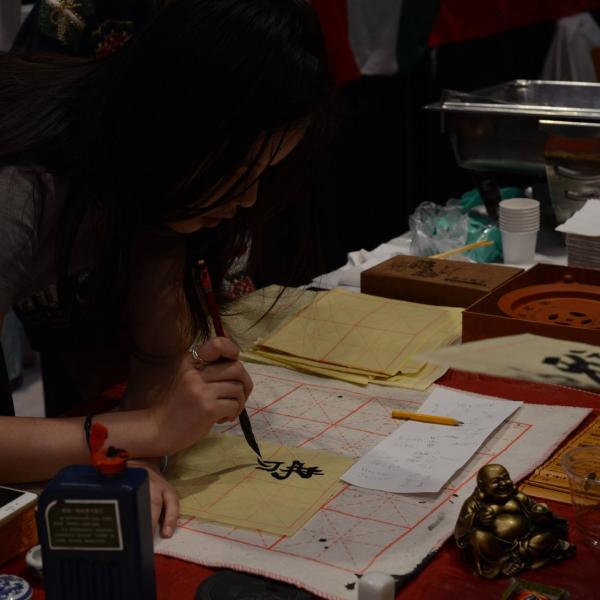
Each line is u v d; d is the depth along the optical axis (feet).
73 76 4.10
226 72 3.50
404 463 4.22
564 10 12.44
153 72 3.56
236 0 3.54
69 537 2.97
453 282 6.18
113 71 3.74
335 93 4.09
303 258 5.29
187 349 4.80
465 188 13.71
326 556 3.51
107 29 6.59
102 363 6.23
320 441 4.52
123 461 2.99
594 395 4.95
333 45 10.48
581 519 3.63
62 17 6.61
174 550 3.60
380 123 12.47
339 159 12.03
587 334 5.03
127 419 4.13
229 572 3.44
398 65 11.07
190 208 3.85
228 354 4.19
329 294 6.33
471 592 3.30
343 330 5.74
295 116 3.62
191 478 4.17
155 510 3.77
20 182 3.92
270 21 3.55
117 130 3.69
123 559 2.97
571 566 3.44
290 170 4.64
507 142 7.49
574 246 6.72
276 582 3.36
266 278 7.07
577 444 4.40
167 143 3.61
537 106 7.43
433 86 12.95
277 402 4.99
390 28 10.83
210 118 3.53
